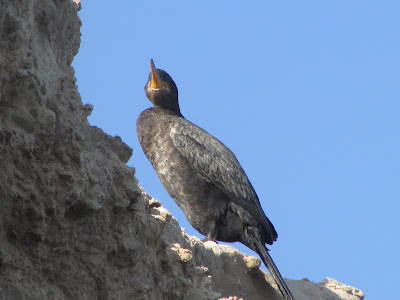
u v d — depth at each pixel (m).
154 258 11.86
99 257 10.45
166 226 13.21
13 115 9.34
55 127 9.90
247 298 15.46
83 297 10.16
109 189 10.79
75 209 10.03
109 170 10.91
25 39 9.54
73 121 10.34
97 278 10.38
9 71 9.35
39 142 9.58
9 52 9.42
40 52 10.21
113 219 10.87
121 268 10.92
